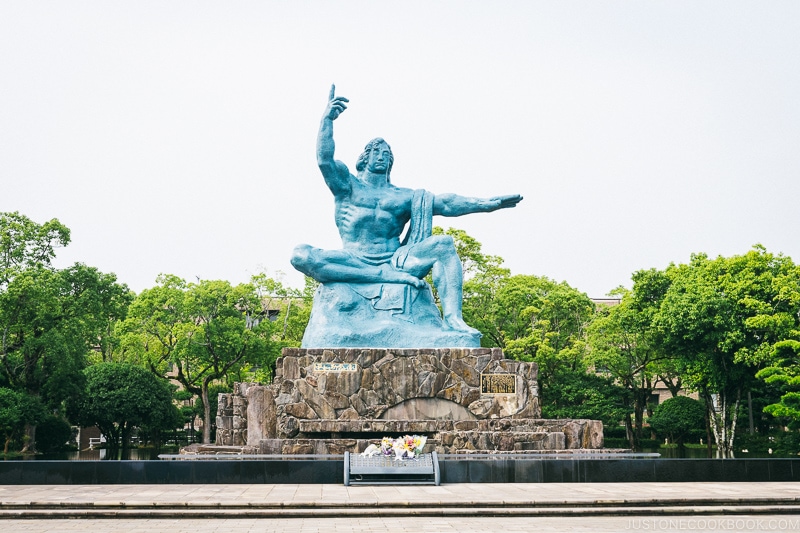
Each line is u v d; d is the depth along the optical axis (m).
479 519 13.61
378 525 12.90
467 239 43.22
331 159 25.11
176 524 13.06
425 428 22.23
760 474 18.50
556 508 14.19
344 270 24.94
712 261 41.88
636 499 14.59
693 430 47.66
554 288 47.59
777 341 36.75
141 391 46.06
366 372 22.91
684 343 39.91
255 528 12.59
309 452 21.34
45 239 42.12
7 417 37.41
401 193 26.25
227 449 21.88
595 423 22.67
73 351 41.06
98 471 17.72
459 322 24.73
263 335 47.09
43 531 12.34
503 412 22.98
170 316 46.72
